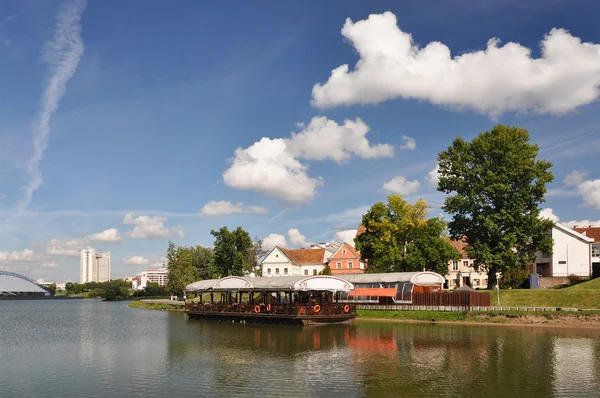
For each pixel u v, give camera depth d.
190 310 75.19
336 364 33.09
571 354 36.41
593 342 42.34
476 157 74.88
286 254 120.19
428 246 78.50
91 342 46.59
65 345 44.62
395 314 65.06
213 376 29.83
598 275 79.50
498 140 72.06
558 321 55.56
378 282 71.62
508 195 70.31
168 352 39.12
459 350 38.44
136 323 68.75
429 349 39.00
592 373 29.97
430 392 25.83
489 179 70.75
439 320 61.22
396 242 80.88
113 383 28.44
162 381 28.75
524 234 70.31
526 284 84.88
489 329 52.56
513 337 45.75
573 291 64.69
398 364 32.97
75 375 30.75
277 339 46.00
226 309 69.44
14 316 93.06
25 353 40.00
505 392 25.75
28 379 29.77
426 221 82.56
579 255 88.38
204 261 128.50
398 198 82.44
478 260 72.56
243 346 41.69
